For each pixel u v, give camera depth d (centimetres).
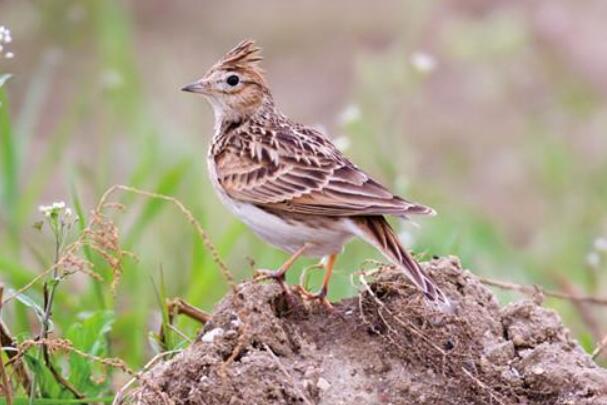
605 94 2120
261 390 897
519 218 1920
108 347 1079
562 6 2267
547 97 2133
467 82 2230
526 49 2064
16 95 2189
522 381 920
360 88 2034
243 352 917
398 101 1731
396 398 910
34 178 1525
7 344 1007
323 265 1038
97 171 1797
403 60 1797
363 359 928
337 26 2483
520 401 914
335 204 980
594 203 1825
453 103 2198
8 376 983
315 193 1006
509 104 2145
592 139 2064
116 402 951
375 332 940
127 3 2512
